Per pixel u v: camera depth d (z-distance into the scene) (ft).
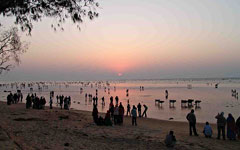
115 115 78.59
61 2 31.81
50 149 38.75
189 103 181.16
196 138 57.77
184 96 248.52
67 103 125.18
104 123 73.36
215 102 183.32
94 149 42.01
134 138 54.65
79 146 43.21
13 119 74.54
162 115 121.80
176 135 61.57
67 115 89.56
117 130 65.31
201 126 81.46
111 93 315.99
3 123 64.18
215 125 84.74
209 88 403.34
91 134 57.16
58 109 121.80
